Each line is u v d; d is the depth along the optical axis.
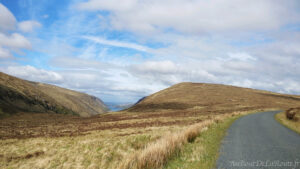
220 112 38.22
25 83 115.44
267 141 9.41
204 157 6.45
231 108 49.81
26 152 12.72
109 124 29.70
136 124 26.31
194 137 10.10
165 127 19.62
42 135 21.16
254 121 19.89
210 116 29.64
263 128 14.59
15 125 33.19
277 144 8.70
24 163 10.22
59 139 17.25
